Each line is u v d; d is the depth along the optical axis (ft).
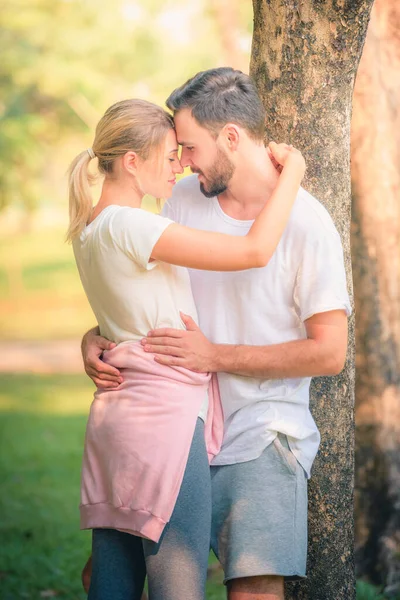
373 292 20.95
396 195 20.86
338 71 14.46
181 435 12.14
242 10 50.24
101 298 12.74
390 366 21.08
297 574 12.64
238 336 13.08
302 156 13.82
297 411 12.96
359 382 21.21
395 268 20.98
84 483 12.66
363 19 14.25
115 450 12.29
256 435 12.64
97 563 12.53
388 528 20.98
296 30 14.37
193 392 12.48
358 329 21.13
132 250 12.18
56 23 59.88
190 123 12.82
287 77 14.52
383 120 20.67
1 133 59.11
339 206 14.75
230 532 12.61
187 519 12.03
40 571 23.27
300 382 13.04
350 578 15.21
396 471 21.01
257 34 14.84
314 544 14.87
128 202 12.81
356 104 20.63
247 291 12.95
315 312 12.42
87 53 58.70
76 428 46.16
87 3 59.41
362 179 20.77
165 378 12.38
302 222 12.69
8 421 48.47
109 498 12.33
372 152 20.68
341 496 15.01
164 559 12.01
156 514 11.88
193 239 12.07
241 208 13.42
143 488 12.02
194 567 12.01
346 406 15.01
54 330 98.48
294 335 12.98
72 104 62.18
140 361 12.42
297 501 12.75
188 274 12.96
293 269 12.75
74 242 12.98
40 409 52.60
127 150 12.62
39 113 64.64
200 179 13.17
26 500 31.60
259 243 12.07
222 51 51.49
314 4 14.23
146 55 57.82
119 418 12.34
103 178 13.07
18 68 59.21
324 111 14.51
